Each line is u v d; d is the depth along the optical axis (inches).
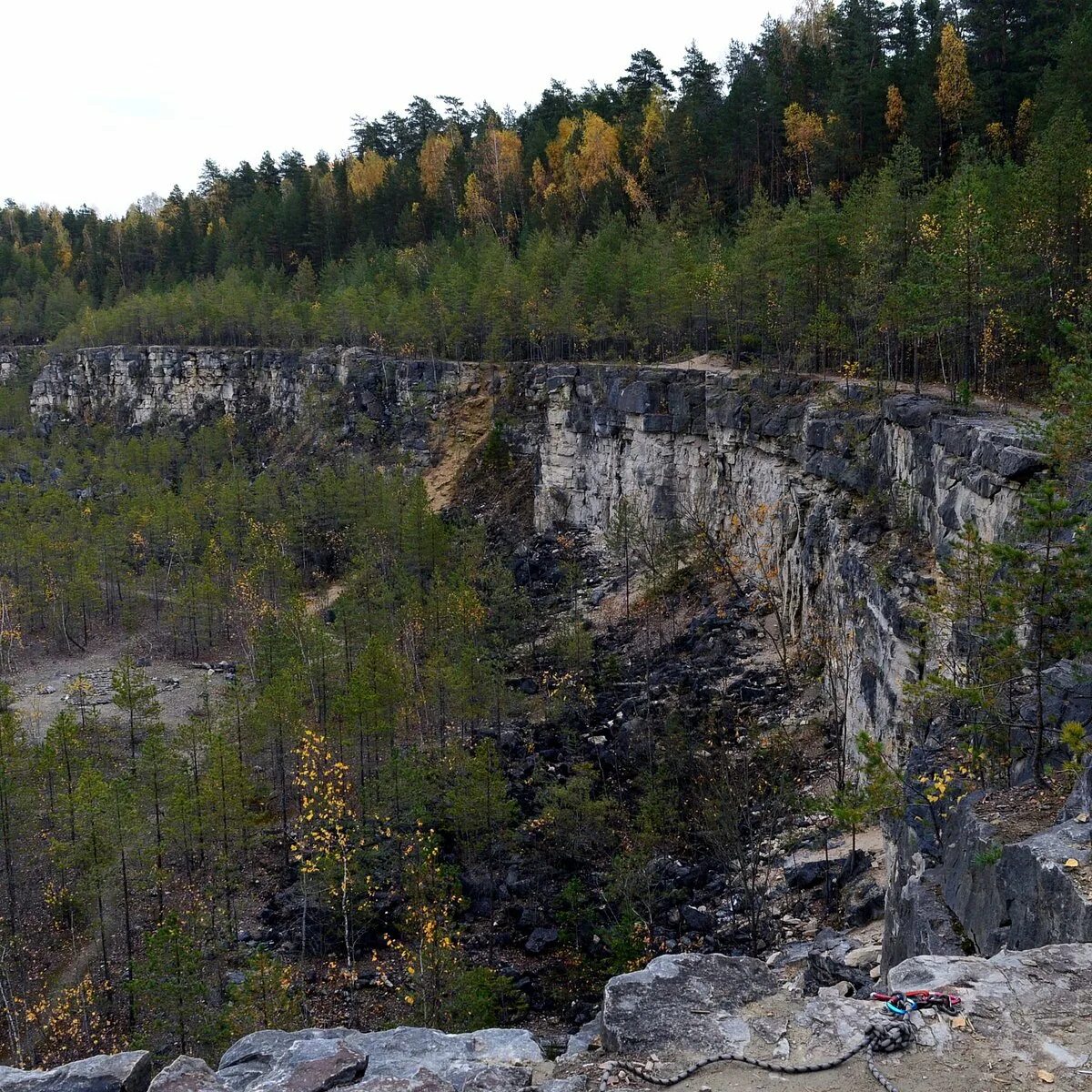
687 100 4827.8
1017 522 1012.5
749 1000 463.2
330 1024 1328.7
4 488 4434.1
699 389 2598.4
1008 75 3572.8
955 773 784.3
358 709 1798.7
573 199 4911.4
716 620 2258.9
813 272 2409.0
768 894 1315.2
